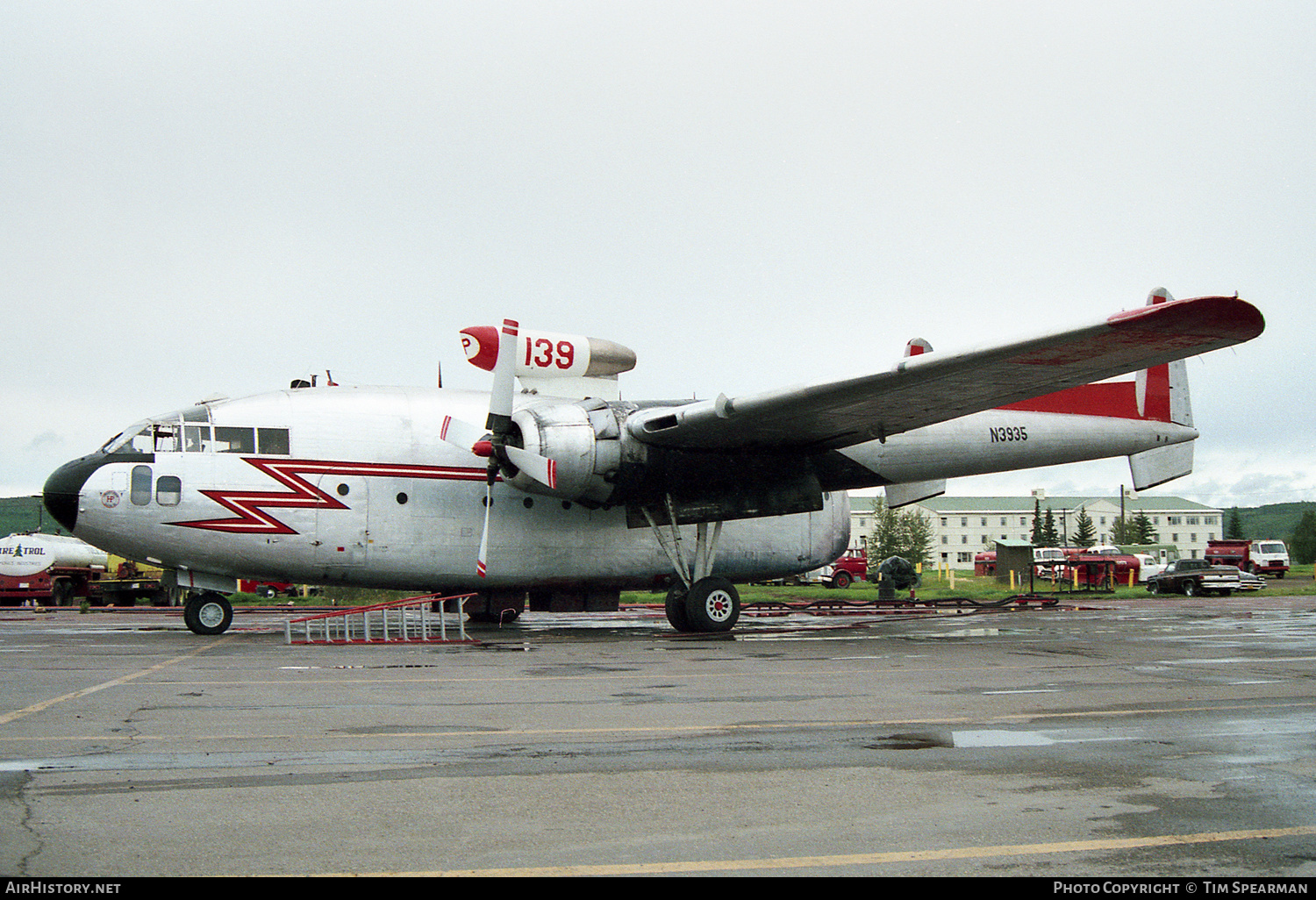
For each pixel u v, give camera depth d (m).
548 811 4.77
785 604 23.14
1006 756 6.00
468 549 16.12
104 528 14.46
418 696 8.36
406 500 15.77
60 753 5.97
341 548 15.41
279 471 15.14
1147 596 32.16
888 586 30.45
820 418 14.56
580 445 14.99
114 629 17.47
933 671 10.31
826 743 6.40
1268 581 49.00
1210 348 11.79
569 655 12.15
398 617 20.19
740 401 13.93
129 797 4.95
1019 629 16.64
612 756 5.98
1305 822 4.60
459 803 4.90
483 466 16.30
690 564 17.77
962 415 15.10
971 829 4.50
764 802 4.95
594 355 17.48
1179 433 20.41
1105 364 12.51
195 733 6.61
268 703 7.96
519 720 7.22
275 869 3.92
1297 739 6.51
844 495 19.86
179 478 14.71
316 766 5.67
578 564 16.91
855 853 4.17
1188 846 4.24
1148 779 5.41
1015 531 114.69
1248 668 10.55
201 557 14.98
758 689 8.88
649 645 13.76
